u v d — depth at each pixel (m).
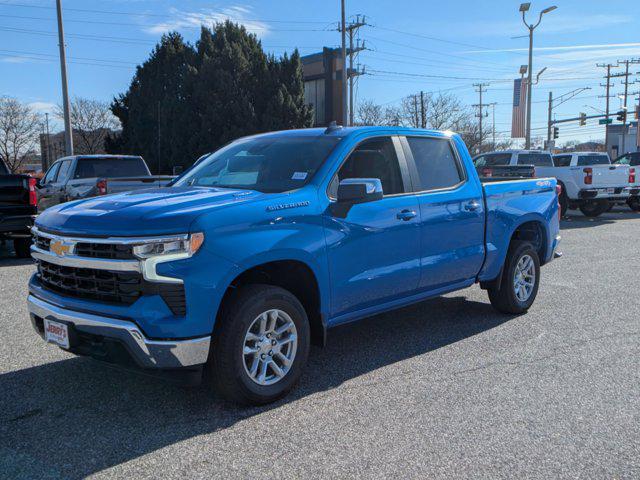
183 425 3.71
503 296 6.19
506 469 3.18
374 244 4.60
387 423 3.73
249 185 4.57
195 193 4.21
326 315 4.36
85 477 3.09
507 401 4.07
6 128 54.28
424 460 3.27
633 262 9.86
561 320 6.20
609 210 19.94
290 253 3.99
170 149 31.25
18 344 5.28
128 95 35.09
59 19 25.53
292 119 32.06
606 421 3.76
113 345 3.61
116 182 10.40
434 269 5.17
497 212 5.86
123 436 3.56
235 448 3.41
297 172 4.48
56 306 3.84
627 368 4.73
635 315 6.39
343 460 3.27
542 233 6.66
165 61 32.66
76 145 56.50
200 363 3.62
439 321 6.18
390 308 5.00
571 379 4.48
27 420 3.77
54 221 3.96
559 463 3.24
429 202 5.09
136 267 3.47
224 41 32.88
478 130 71.25
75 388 4.30
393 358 4.99
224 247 3.65
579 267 9.38
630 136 66.00
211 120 30.45
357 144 4.71
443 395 4.18
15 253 10.52
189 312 3.52
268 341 3.98
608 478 3.09
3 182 9.52
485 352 5.14
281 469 3.18
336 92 44.53
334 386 4.36
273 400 4.04
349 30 43.75
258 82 32.16
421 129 5.38
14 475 3.11
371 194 4.28
